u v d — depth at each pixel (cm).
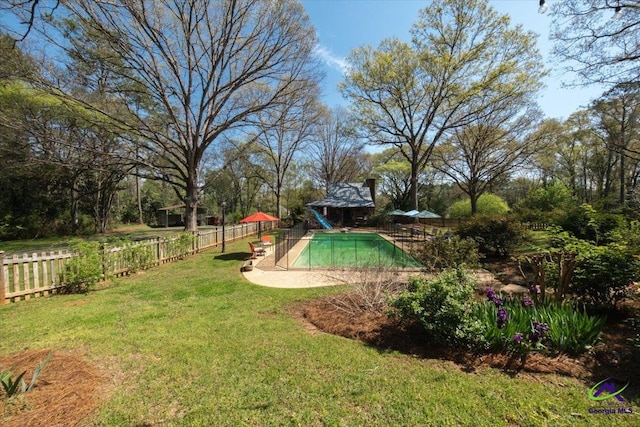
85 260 656
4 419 224
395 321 412
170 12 1345
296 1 1391
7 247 1433
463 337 331
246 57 1538
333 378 291
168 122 1608
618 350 325
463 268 427
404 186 3744
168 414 239
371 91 2142
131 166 1691
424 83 2042
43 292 607
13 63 1020
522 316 349
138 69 1339
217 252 1284
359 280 579
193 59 1488
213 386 279
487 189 3353
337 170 3881
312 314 479
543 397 257
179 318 469
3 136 1244
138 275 815
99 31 1169
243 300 571
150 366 315
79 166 1444
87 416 234
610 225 729
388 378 290
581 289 441
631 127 1919
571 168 2978
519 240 959
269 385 280
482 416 234
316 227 2720
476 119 2047
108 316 477
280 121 1716
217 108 1592
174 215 3953
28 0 480
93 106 1330
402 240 1543
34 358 330
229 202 4284
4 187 1805
